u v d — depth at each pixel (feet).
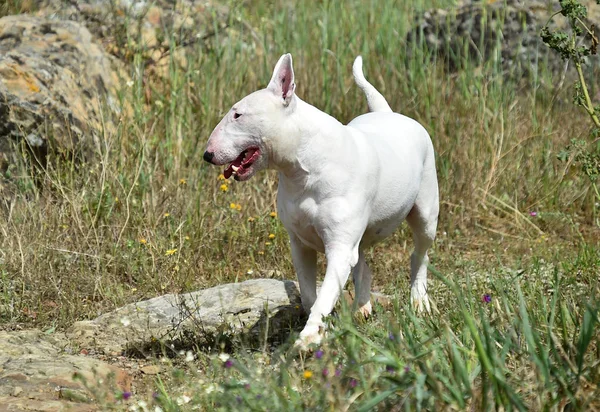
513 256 28.55
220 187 29.53
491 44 38.99
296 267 20.98
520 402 13.99
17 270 24.99
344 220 19.39
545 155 33.71
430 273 26.43
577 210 32.50
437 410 14.65
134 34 38.55
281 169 19.52
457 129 33.68
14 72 30.78
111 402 16.84
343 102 34.99
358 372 15.33
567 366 15.43
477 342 14.40
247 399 14.83
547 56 39.58
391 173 20.70
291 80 19.02
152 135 32.09
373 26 42.01
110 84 34.35
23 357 19.47
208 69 35.94
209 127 32.83
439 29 41.39
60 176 28.84
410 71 35.88
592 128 34.24
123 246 26.71
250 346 20.83
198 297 23.12
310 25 42.80
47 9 39.34
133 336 21.38
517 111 35.35
